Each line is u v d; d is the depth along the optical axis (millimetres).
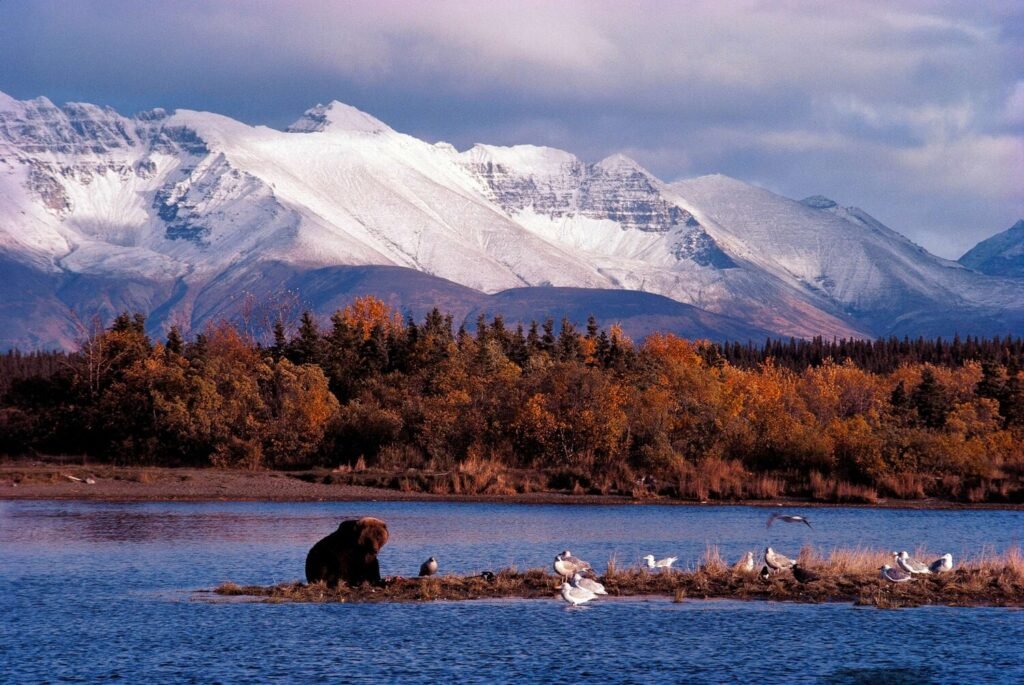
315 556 184625
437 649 146250
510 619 162875
